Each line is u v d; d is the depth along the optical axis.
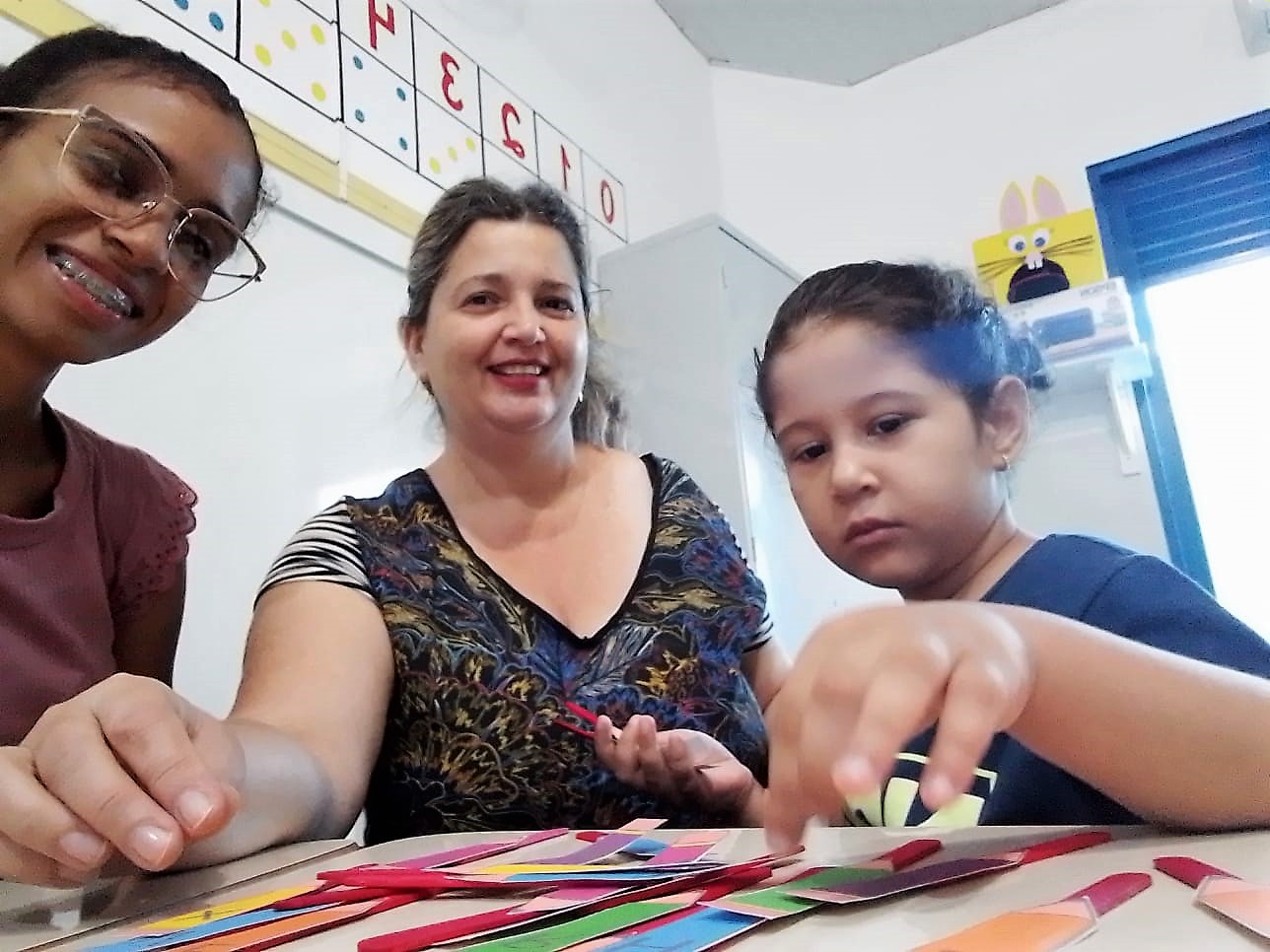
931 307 0.65
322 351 1.11
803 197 2.31
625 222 1.93
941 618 0.30
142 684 0.38
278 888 0.38
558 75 1.81
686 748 0.62
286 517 1.02
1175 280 1.87
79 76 0.62
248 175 0.69
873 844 0.34
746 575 0.84
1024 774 0.47
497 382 0.82
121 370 0.88
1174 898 0.23
